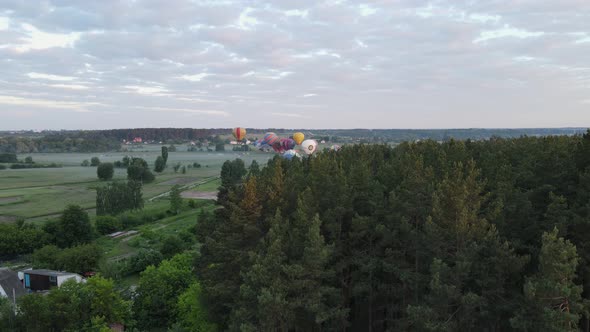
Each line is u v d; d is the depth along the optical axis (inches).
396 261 1670.8
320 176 2265.0
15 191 7711.6
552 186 1728.6
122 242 4424.2
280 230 1726.1
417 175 1861.5
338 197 1930.4
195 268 2517.2
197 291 2201.0
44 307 2111.2
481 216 1699.1
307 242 1626.5
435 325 1342.3
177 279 2586.1
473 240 1536.7
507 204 1691.7
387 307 1760.6
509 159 2536.9
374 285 1803.6
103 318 2128.4
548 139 2800.2
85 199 6953.7
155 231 4709.6
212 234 2327.8
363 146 4217.5
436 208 1578.5
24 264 3732.8
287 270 1552.7
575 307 1216.2
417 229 1723.7
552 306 1242.6
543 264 1258.0
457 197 1565.0
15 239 3993.6
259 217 2027.6
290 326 1631.4
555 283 1217.4
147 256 3464.6
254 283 1574.8
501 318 1505.9
